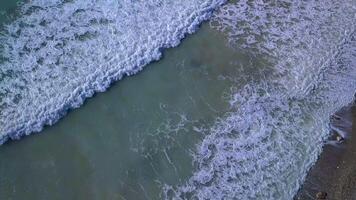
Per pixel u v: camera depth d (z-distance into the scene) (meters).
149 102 12.60
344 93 12.95
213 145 11.97
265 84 13.11
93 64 12.86
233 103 12.71
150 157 11.73
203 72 13.20
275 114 12.56
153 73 13.02
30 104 12.09
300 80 13.18
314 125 12.34
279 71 13.37
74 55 12.97
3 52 12.79
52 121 11.95
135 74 12.90
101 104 12.41
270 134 12.19
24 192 11.11
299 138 12.13
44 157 11.58
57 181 11.29
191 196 11.20
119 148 11.86
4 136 11.58
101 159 11.67
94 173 11.45
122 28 13.55
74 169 11.48
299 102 12.77
